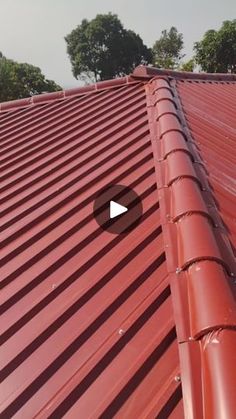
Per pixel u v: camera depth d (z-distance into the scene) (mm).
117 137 7051
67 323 3680
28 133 8273
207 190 4965
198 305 3076
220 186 5316
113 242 4574
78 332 3562
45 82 46000
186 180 4789
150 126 7156
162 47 79250
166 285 3818
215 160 6133
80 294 3947
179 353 3041
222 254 3719
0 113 10148
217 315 2895
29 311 3869
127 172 5852
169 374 3053
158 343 3293
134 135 6980
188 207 4223
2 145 7930
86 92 9984
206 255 3490
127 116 7965
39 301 3959
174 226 4270
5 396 3152
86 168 6223
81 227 4930
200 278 3291
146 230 4609
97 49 72500
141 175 5676
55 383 3188
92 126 7852
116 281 4031
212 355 2686
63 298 3955
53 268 4352
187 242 3742
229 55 53031
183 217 4180
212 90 11070
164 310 3596
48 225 5051
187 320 3203
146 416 2793
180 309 3330
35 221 5188
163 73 10648
